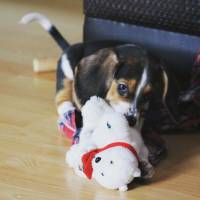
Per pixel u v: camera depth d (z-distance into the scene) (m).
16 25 1.75
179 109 1.02
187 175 0.94
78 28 1.77
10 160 0.96
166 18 1.08
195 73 1.06
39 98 1.21
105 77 0.98
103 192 0.88
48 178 0.91
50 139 1.04
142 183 0.90
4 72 1.35
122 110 0.93
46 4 2.08
